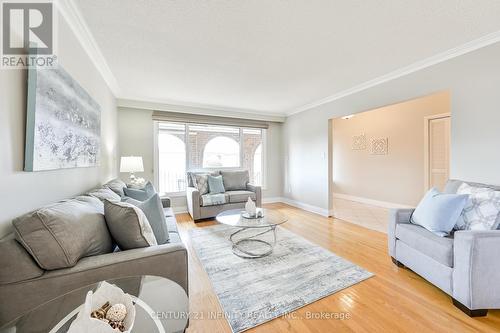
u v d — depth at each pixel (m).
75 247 1.04
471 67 2.17
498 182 2.01
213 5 1.58
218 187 4.12
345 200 5.66
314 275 2.03
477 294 1.46
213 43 2.11
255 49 2.23
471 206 1.76
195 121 4.48
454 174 2.31
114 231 1.29
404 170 4.56
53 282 0.97
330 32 1.94
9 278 0.91
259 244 2.77
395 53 2.34
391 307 1.60
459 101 2.26
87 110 1.92
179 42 2.09
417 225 2.07
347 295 1.74
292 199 5.15
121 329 0.70
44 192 1.27
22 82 1.10
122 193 2.29
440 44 2.16
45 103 1.21
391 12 1.68
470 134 2.18
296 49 2.24
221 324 1.46
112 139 3.32
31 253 0.95
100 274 1.05
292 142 5.10
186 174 4.43
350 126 5.70
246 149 5.20
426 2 1.57
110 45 2.12
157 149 4.26
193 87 3.37
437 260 1.70
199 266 2.22
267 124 5.29
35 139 1.12
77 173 1.77
